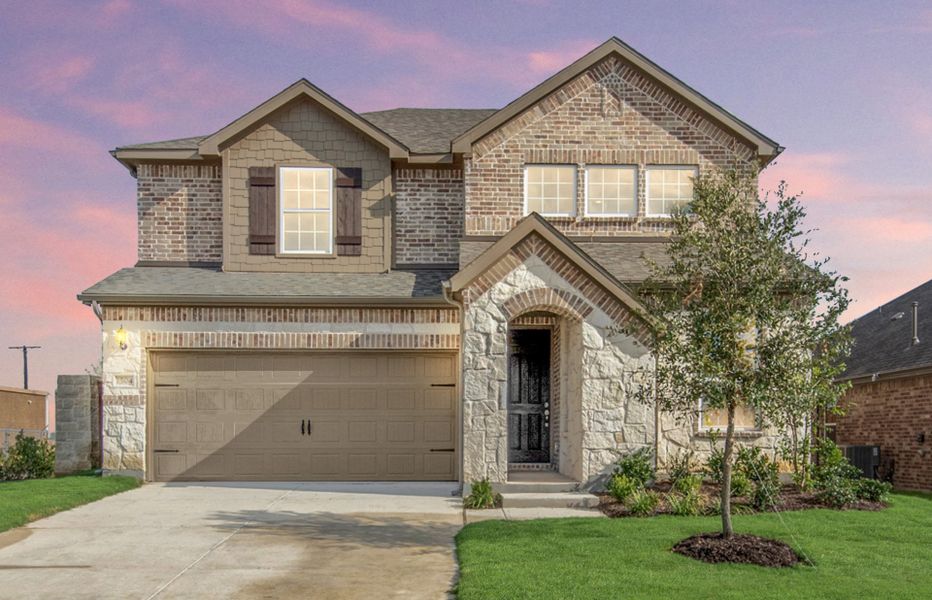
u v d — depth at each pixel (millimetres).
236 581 8414
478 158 17141
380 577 8570
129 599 7801
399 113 21766
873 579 8203
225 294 15484
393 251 17672
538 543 9773
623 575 8250
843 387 10016
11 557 9445
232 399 15969
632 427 13852
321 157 17406
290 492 14586
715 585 7906
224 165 17234
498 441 13734
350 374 16125
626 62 17375
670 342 9898
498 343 13875
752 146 17297
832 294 9711
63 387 16938
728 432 9859
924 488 17703
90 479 15195
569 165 17281
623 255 16391
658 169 17391
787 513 11922
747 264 9609
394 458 16062
